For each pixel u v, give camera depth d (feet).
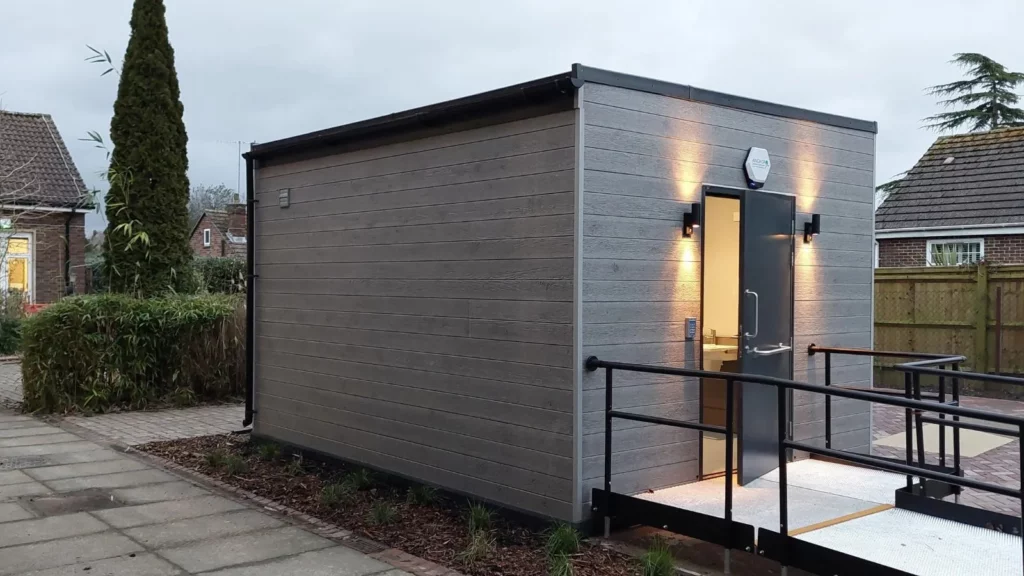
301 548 15.38
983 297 39.17
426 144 19.02
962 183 53.72
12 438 25.96
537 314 16.29
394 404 19.99
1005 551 13.66
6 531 16.14
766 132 19.02
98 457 23.31
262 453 23.38
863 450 21.67
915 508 15.88
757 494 16.88
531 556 14.83
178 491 19.53
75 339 31.17
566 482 15.69
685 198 17.26
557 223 15.83
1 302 52.31
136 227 37.37
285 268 23.97
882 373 42.88
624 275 16.14
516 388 16.78
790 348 19.29
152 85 37.99
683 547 15.30
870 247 21.98
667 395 17.12
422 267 19.15
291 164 23.66
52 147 68.90
